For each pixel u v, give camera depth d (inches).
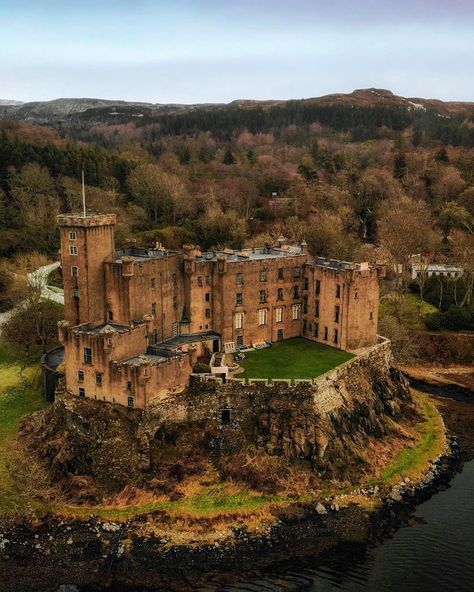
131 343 3602.4
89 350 3489.2
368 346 4291.3
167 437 3462.1
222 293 4143.7
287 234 6978.4
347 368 3927.2
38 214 6953.7
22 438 3668.8
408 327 5516.7
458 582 2610.7
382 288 6166.3
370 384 4092.0
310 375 3722.9
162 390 3481.8
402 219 6712.6
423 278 6033.5
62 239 3695.9
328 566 2743.6
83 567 2733.8
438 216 7652.6
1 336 5039.4
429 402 4525.1
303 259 4503.0
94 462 3319.4
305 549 2859.3
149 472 3331.7
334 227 6914.4
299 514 3107.8
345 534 2965.1
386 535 2952.8
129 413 3427.7
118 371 3412.9
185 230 7273.6
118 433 3373.5
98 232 3705.7
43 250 6747.1
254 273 4261.8
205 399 3590.1
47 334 4768.7
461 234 6875.0
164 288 4018.2
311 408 3565.5
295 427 3523.6
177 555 2815.0
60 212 7106.3
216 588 2608.3
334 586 2608.3
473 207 7751.0
